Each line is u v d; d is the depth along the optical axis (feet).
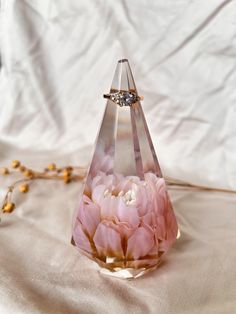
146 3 0.90
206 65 0.90
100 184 0.64
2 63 1.06
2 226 0.79
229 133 0.93
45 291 0.64
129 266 0.65
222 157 0.95
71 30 0.98
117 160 0.63
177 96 0.94
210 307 0.61
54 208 0.84
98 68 1.00
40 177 0.95
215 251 0.72
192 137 0.97
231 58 0.88
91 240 0.65
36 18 0.99
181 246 0.74
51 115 1.06
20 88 1.05
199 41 0.89
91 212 0.64
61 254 0.72
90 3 0.95
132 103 0.62
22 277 0.66
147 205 0.63
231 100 0.90
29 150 1.08
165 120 0.98
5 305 0.60
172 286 0.64
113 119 0.63
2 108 1.08
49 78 1.04
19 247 0.73
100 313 0.60
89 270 0.68
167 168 0.99
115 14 0.94
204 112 0.93
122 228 0.63
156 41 0.92
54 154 1.06
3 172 0.96
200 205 0.86
